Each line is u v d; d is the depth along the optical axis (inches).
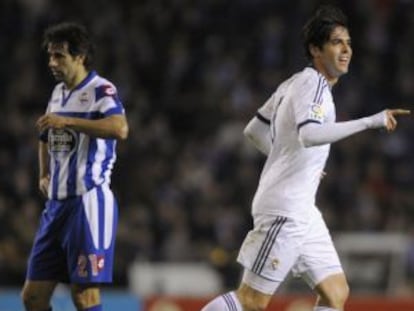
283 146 1027.3
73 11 2746.1
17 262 2053.4
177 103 2623.0
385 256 1993.1
